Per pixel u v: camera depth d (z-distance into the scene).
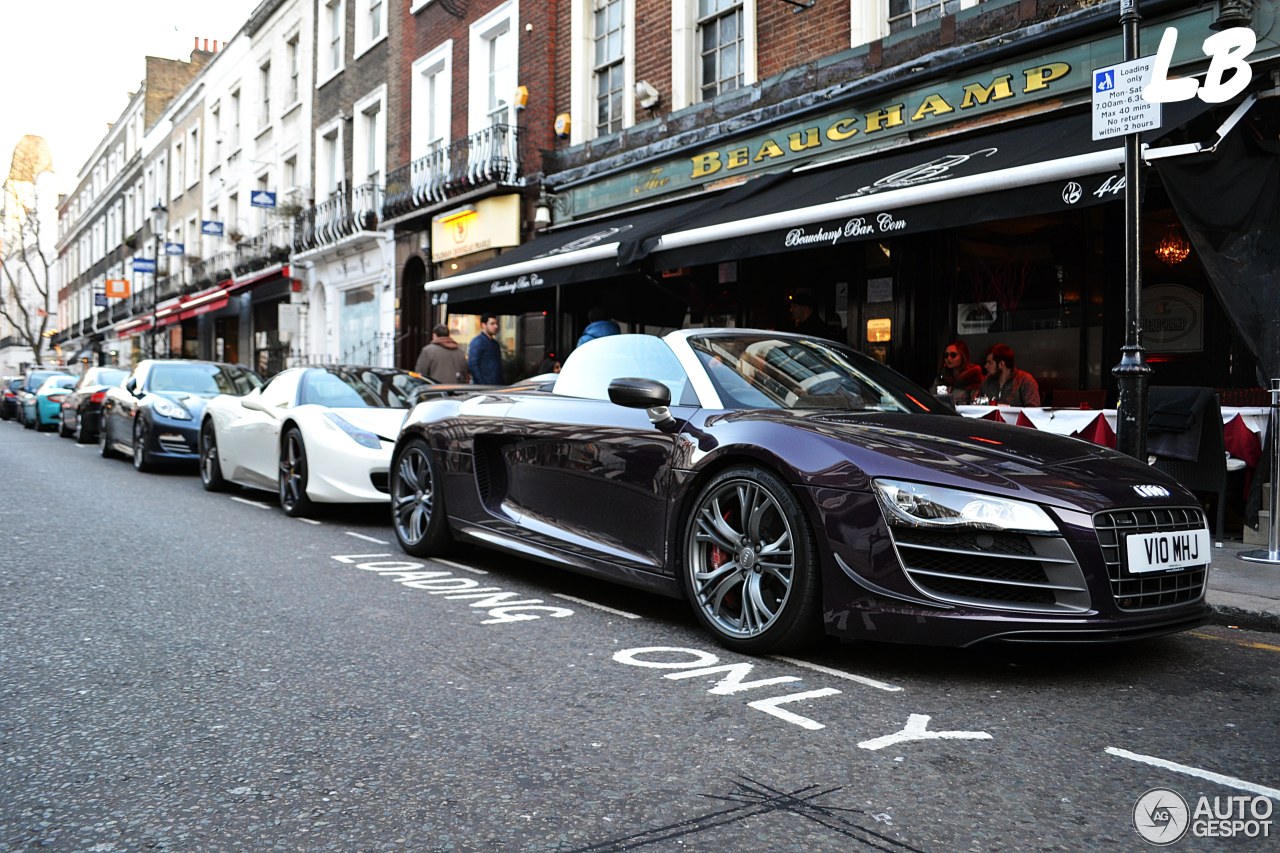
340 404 7.84
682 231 8.58
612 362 4.95
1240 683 3.50
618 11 13.27
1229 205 6.33
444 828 2.27
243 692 3.30
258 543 6.44
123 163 45.12
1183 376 7.77
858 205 7.12
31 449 14.93
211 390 12.01
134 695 3.26
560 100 14.30
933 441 3.68
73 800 2.43
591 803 2.41
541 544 4.88
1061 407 8.31
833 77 9.82
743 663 3.68
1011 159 6.81
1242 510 6.63
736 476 3.83
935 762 2.70
